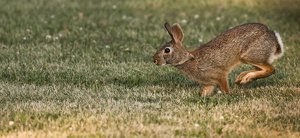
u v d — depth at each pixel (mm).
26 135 12008
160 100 15891
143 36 25906
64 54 21938
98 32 26594
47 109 14414
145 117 13766
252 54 15586
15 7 34094
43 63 20359
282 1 38125
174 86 17875
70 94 16469
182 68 15836
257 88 17219
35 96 16172
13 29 26453
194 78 15969
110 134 12039
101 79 18594
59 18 30484
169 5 37719
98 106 14992
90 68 19969
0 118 13320
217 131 12523
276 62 20703
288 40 24906
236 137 12016
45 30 26781
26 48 22750
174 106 15086
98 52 22828
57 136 11891
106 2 38438
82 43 24203
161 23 30031
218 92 16156
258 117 13750
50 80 18219
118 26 28531
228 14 33156
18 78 18203
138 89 17266
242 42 15547
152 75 19266
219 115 13953
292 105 14727
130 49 23234
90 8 35188
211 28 28422
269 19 30938
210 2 38969
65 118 13625
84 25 28250
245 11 34188
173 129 12594
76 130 12539
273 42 15859
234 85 18031
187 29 28109
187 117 13844
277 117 13672
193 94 16734
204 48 15773
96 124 13047
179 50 15273
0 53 21578
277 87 17188
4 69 19141
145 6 36969
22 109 14414
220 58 15570
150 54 22438
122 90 17031
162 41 25203
